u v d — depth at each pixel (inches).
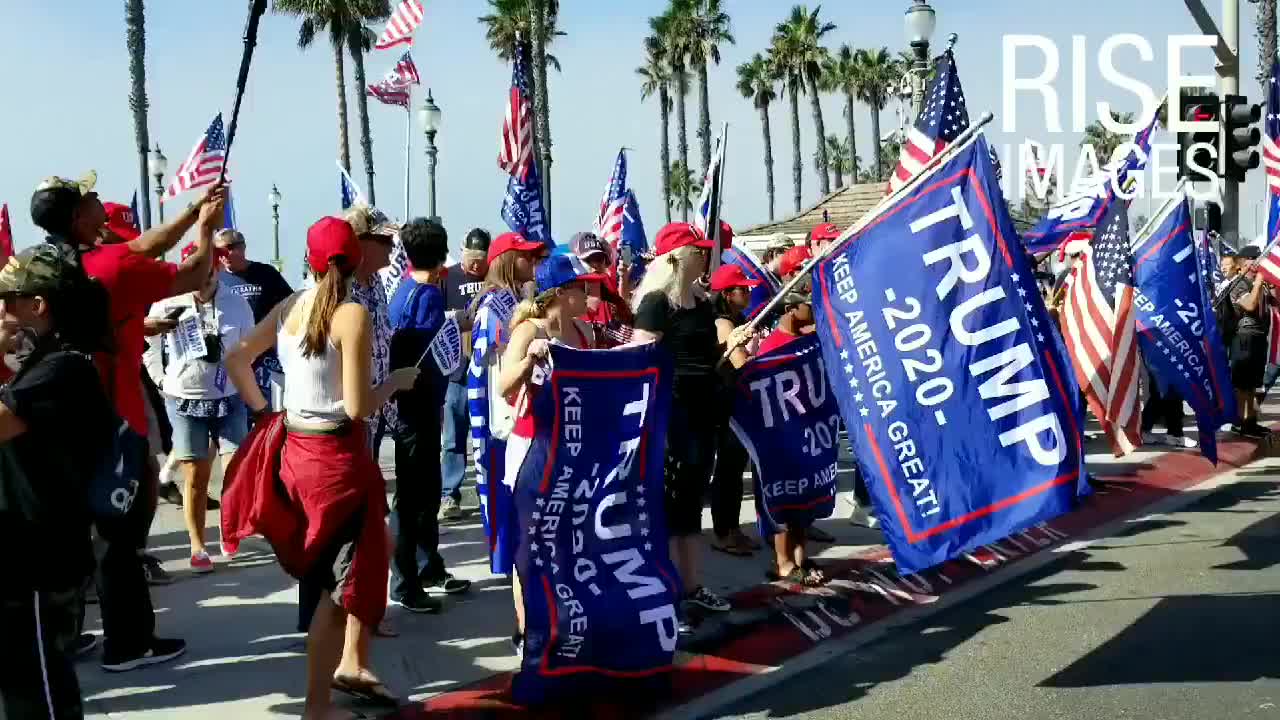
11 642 137.3
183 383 269.0
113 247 188.4
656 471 198.7
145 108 1200.8
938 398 206.8
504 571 208.5
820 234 326.0
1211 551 296.0
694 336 229.0
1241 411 470.0
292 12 1851.6
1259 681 198.8
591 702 188.5
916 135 256.7
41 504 136.2
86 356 141.2
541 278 199.5
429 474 237.0
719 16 2468.0
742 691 200.2
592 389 189.9
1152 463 411.8
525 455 185.0
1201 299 367.6
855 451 211.6
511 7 1825.8
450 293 329.4
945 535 204.7
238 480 171.2
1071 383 204.5
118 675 199.8
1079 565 286.7
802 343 256.5
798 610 241.3
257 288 298.0
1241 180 497.4
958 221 206.8
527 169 341.4
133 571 201.9
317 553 166.6
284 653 211.9
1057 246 476.1
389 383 175.2
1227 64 504.4
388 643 217.9
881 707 191.6
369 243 197.2
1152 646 219.9
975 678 205.0
